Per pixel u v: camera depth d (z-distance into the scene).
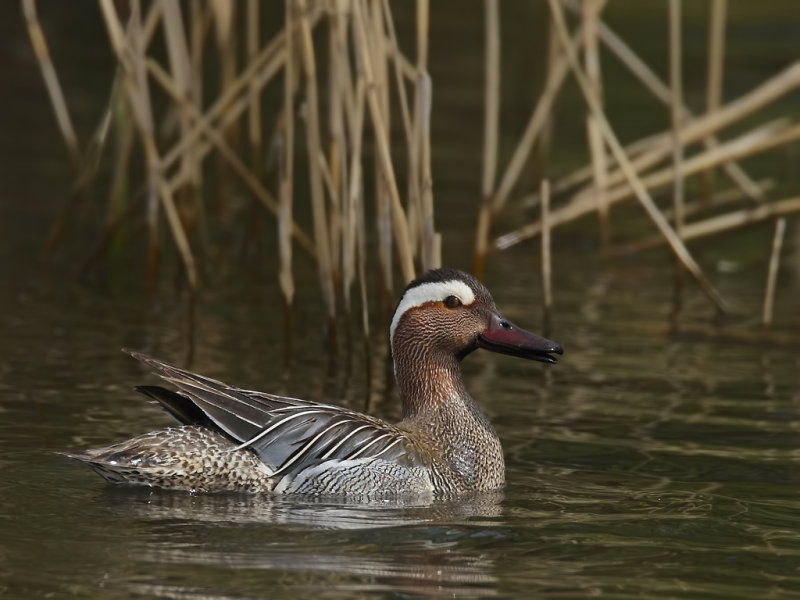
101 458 10.08
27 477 10.32
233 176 24.03
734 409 13.16
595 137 18.78
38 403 12.30
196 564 8.51
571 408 13.14
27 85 28.55
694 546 9.18
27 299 16.59
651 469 11.17
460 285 11.61
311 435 10.52
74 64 30.50
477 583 8.33
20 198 21.56
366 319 13.95
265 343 15.09
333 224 14.89
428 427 11.33
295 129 25.52
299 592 8.04
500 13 37.31
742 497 10.40
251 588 8.09
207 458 10.26
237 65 28.30
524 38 34.28
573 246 21.02
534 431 12.34
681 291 18.44
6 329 15.11
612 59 32.75
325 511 9.95
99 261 18.77
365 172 23.62
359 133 14.12
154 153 16.62
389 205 14.46
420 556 8.83
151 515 9.59
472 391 13.77
